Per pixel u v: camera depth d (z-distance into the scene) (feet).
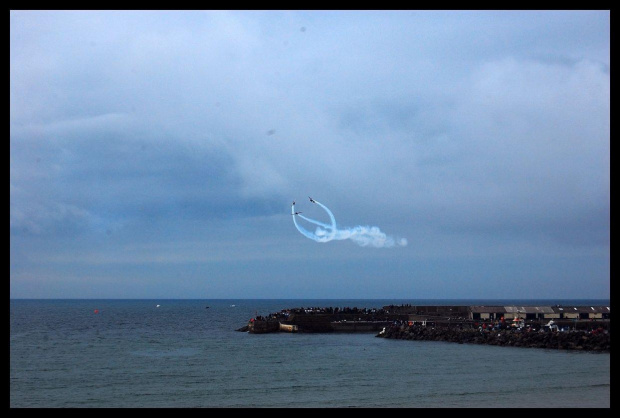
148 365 285.02
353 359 296.30
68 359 311.47
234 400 200.03
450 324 424.05
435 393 204.54
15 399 205.77
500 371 248.32
